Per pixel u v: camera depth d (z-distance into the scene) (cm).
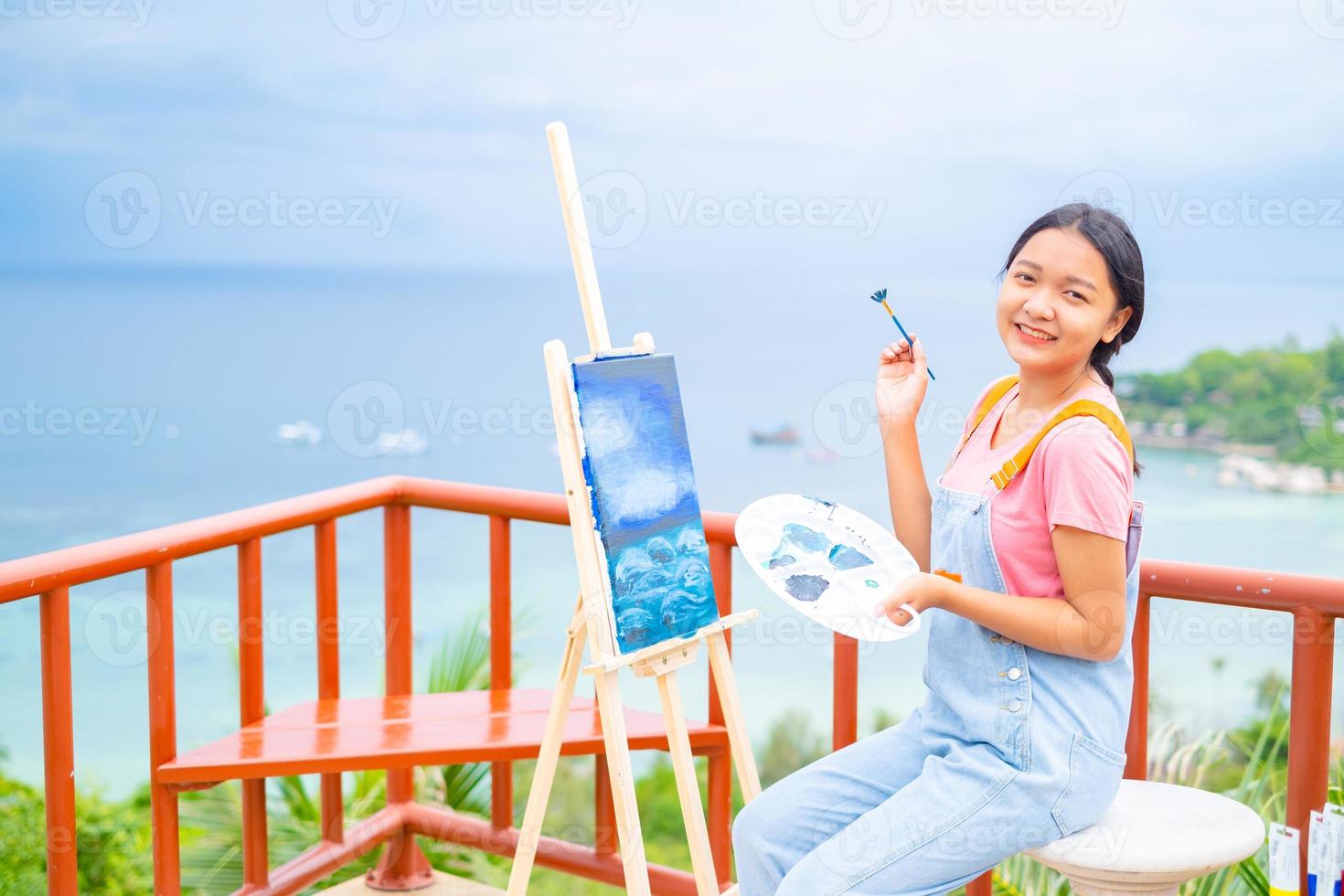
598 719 265
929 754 203
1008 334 197
